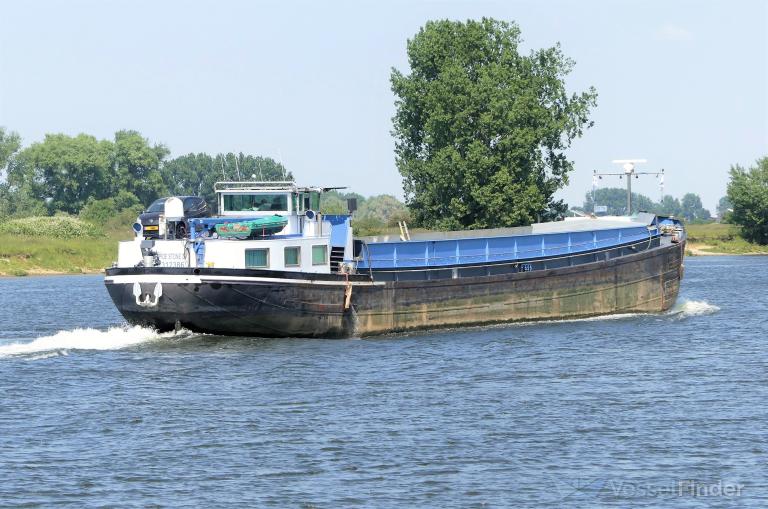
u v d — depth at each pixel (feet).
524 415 402.31
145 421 396.57
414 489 320.50
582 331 624.18
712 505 307.58
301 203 597.52
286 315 547.08
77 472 336.70
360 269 602.85
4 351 534.37
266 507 306.96
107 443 368.27
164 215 558.15
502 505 307.99
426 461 345.51
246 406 418.10
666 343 577.43
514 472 335.06
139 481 328.29
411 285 606.14
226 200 595.47
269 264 544.62
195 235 550.36
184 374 479.00
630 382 464.24
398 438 371.15
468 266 641.40
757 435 371.97
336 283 566.77
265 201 590.14
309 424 390.21
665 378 473.26
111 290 538.88
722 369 495.41
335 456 351.25
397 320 601.62
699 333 618.44
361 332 584.40
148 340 548.31
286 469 338.75
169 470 338.34
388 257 618.85
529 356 531.50
